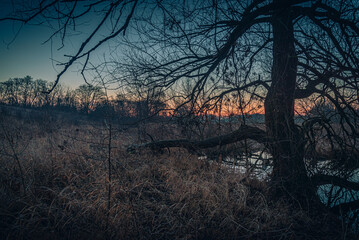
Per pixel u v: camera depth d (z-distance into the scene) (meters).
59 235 2.71
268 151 5.00
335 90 3.39
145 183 4.41
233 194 4.35
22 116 15.23
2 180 3.55
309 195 4.19
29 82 46.66
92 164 4.77
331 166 4.19
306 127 4.18
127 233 2.88
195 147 5.87
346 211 4.14
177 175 5.02
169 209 3.65
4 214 2.79
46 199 3.43
